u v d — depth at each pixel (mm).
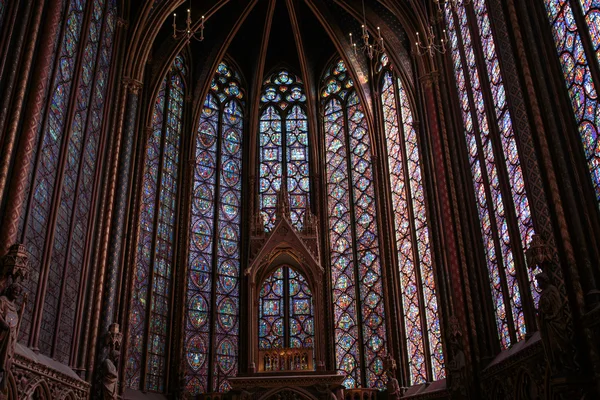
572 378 9602
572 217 10359
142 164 19672
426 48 18641
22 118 11664
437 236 17750
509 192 13594
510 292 13805
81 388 14258
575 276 9977
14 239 10742
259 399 16156
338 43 23516
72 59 14852
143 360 18500
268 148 24438
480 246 15539
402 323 19984
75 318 14898
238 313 21656
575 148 10898
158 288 20031
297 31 23891
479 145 15516
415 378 18938
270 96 25297
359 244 22125
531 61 11797
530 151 11711
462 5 16891
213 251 22125
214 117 24266
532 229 12328
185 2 22188
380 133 22969
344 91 24797
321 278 18312
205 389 20031
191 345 20328
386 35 21766
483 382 14305
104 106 17500
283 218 18766
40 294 12609
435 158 17344
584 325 9648
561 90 11438
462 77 16969
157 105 21922
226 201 23172
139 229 18922
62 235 14086
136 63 19141
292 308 21469
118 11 18844
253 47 25281
